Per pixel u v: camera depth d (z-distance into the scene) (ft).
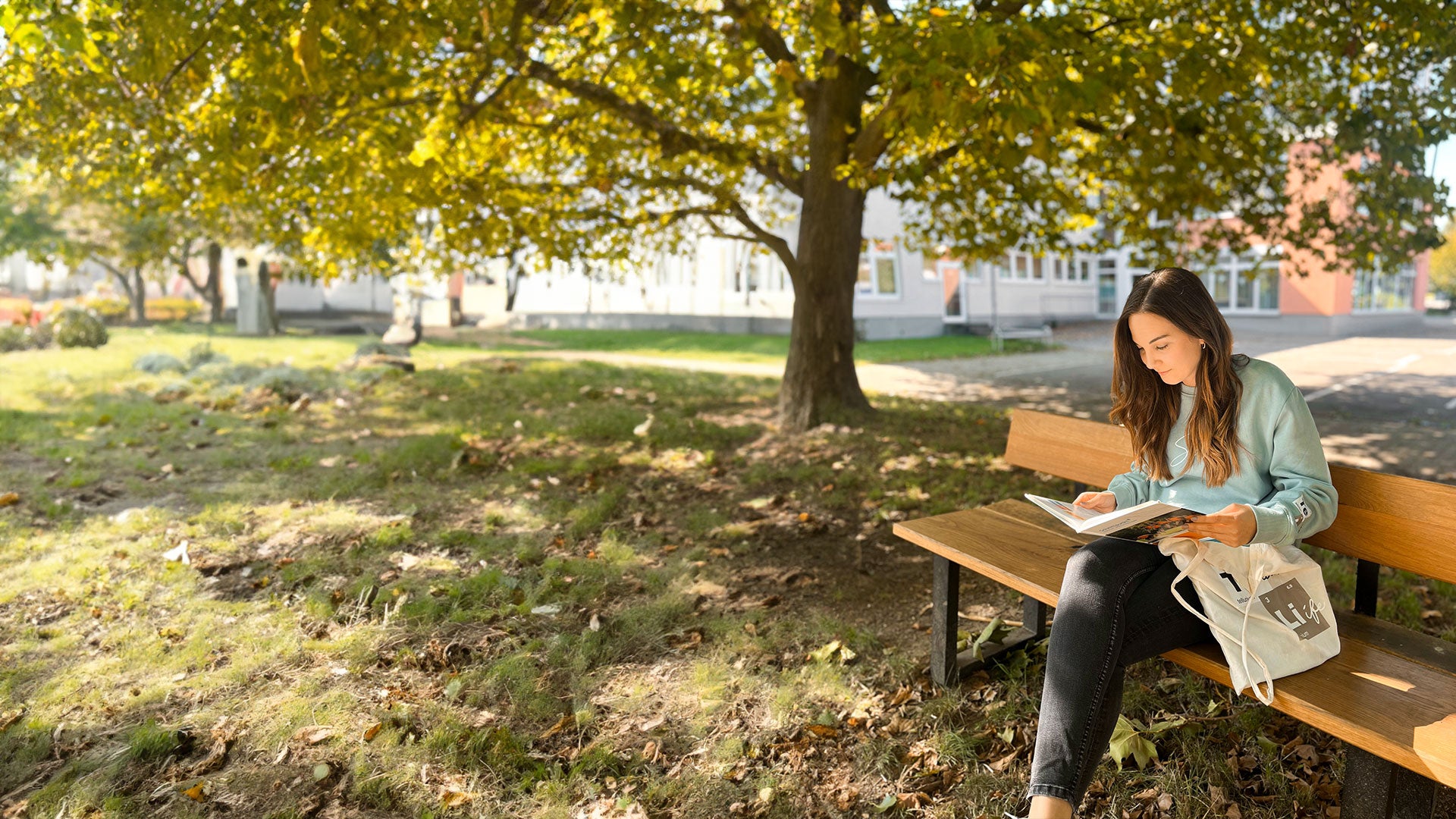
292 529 16.83
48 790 8.25
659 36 20.57
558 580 13.96
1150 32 20.29
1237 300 93.20
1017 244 31.81
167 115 22.81
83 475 20.67
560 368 47.19
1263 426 7.54
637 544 16.11
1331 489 7.39
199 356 43.04
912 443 25.17
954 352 65.72
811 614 12.90
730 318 82.79
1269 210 29.35
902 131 21.09
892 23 18.98
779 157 29.12
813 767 8.95
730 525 17.42
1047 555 9.43
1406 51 22.82
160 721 9.61
